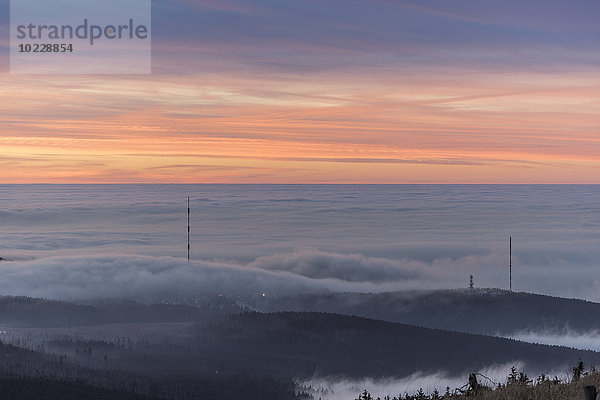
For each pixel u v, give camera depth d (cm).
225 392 17088
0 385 13925
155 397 15150
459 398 3394
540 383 3192
